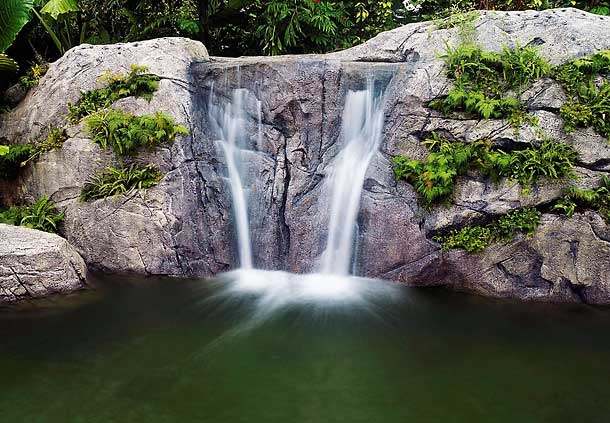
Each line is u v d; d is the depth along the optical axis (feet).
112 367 17.61
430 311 21.85
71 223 26.32
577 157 22.70
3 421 14.84
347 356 18.39
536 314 21.63
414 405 15.69
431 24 28.25
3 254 22.08
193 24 37.11
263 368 17.58
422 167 23.98
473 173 23.44
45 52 40.19
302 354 18.53
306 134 26.73
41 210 26.66
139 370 17.43
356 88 26.50
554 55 24.67
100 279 24.91
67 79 29.01
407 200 24.08
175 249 25.23
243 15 38.93
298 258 25.55
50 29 37.04
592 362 18.10
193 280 25.02
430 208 23.65
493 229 22.84
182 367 17.63
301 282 24.72
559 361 18.16
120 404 15.64
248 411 15.34
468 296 23.13
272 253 26.08
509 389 16.51
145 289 23.95
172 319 21.11
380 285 24.09
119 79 27.76
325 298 23.12
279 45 36.65
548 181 22.48
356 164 25.94
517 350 18.86
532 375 17.29
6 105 32.73
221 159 27.27
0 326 20.38
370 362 18.01
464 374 17.33
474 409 15.49
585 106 22.99
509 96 24.03
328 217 25.45
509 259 22.63
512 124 23.27
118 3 41.14
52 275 22.89
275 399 15.94
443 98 24.76
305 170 26.35
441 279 23.71
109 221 25.53
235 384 16.67
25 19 32.19
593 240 21.93
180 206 25.49
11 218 26.94
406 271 23.97
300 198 26.02
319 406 15.57
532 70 23.71
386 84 26.30
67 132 27.53
